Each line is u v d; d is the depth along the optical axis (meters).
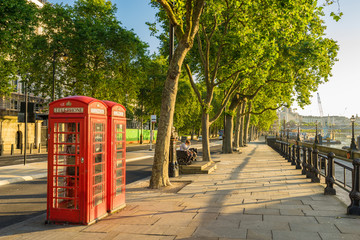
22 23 20.45
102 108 6.37
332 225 5.65
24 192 9.95
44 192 9.94
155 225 5.79
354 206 6.40
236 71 18.41
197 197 8.44
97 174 6.17
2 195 9.46
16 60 23.27
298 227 5.55
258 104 37.44
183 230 5.46
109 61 28.88
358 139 49.31
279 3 13.00
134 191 9.52
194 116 68.75
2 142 33.19
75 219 5.88
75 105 5.86
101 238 5.11
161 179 10.21
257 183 10.89
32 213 7.29
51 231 5.52
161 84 45.81
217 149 38.31
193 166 13.77
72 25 28.23
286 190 9.42
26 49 23.56
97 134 6.18
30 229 5.66
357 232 5.23
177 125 48.38
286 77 23.67
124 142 7.36
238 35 17.00
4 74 21.59
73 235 5.27
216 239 4.95
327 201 7.79
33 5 22.59
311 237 4.99
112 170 6.68
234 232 5.30
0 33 18.94
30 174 13.50
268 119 83.81
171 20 10.32
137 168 16.98
